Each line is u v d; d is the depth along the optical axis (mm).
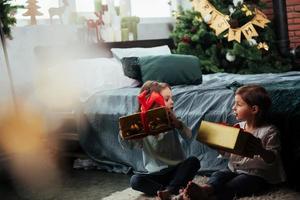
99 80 2953
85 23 3582
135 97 2559
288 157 2043
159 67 2873
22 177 2715
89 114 2781
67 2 3523
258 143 1712
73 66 3053
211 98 2314
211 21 4082
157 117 1779
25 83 3229
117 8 3814
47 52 3232
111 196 2176
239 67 4152
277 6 4441
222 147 1705
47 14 3453
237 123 2086
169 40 4219
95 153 2797
